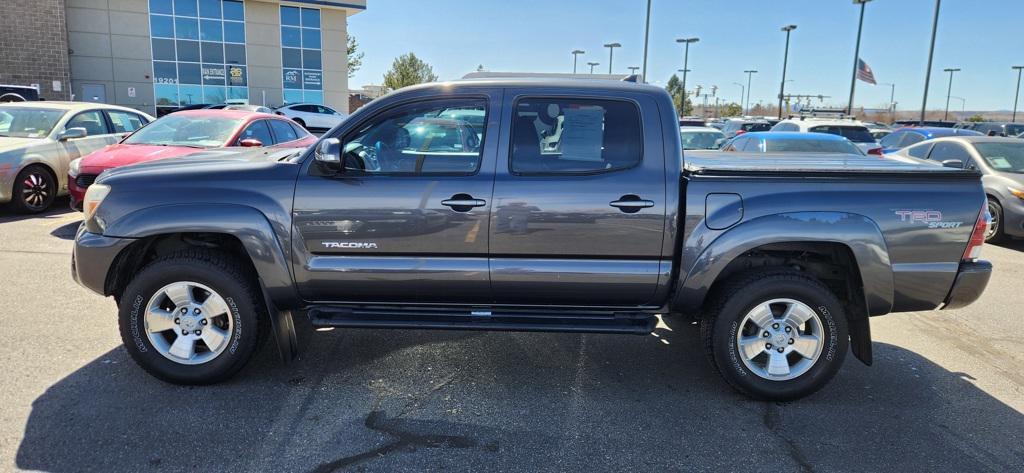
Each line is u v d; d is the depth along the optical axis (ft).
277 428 11.48
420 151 12.60
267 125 31.99
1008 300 20.52
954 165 18.51
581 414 12.30
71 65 92.79
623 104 12.53
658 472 10.39
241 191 12.46
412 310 13.14
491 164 12.42
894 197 12.16
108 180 12.82
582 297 12.74
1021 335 17.22
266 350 15.07
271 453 10.67
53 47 86.53
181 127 29.58
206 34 100.12
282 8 104.63
